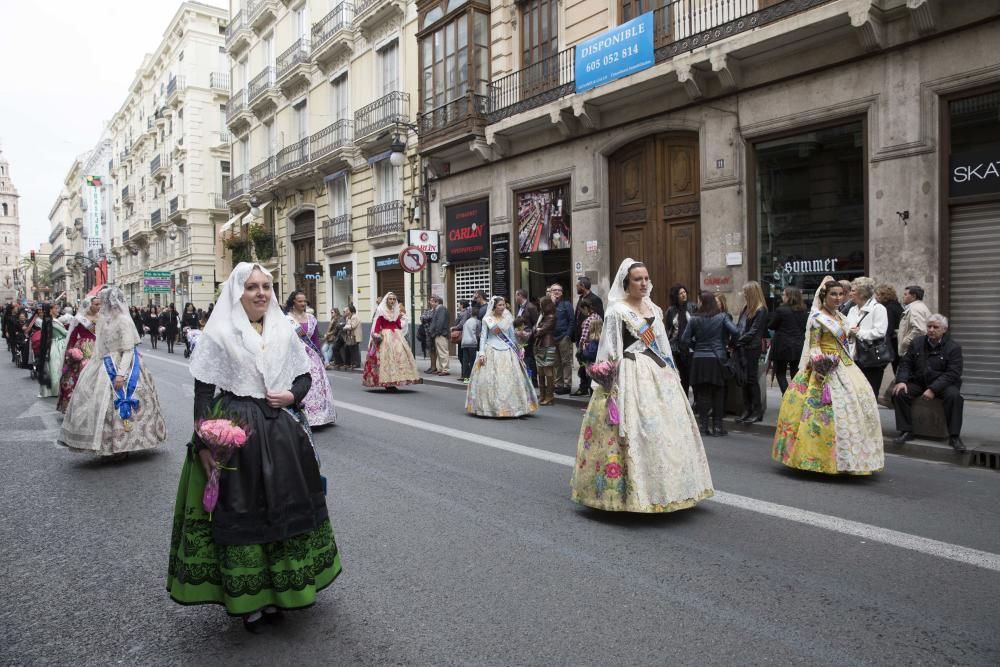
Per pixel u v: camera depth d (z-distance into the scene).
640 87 12.78
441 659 2.88
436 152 18.27
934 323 6.86
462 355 13.90
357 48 23.19
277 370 3.14
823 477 5.97
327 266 25.89
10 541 4.49
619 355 4.71
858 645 2.98
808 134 10.89
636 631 3.12
